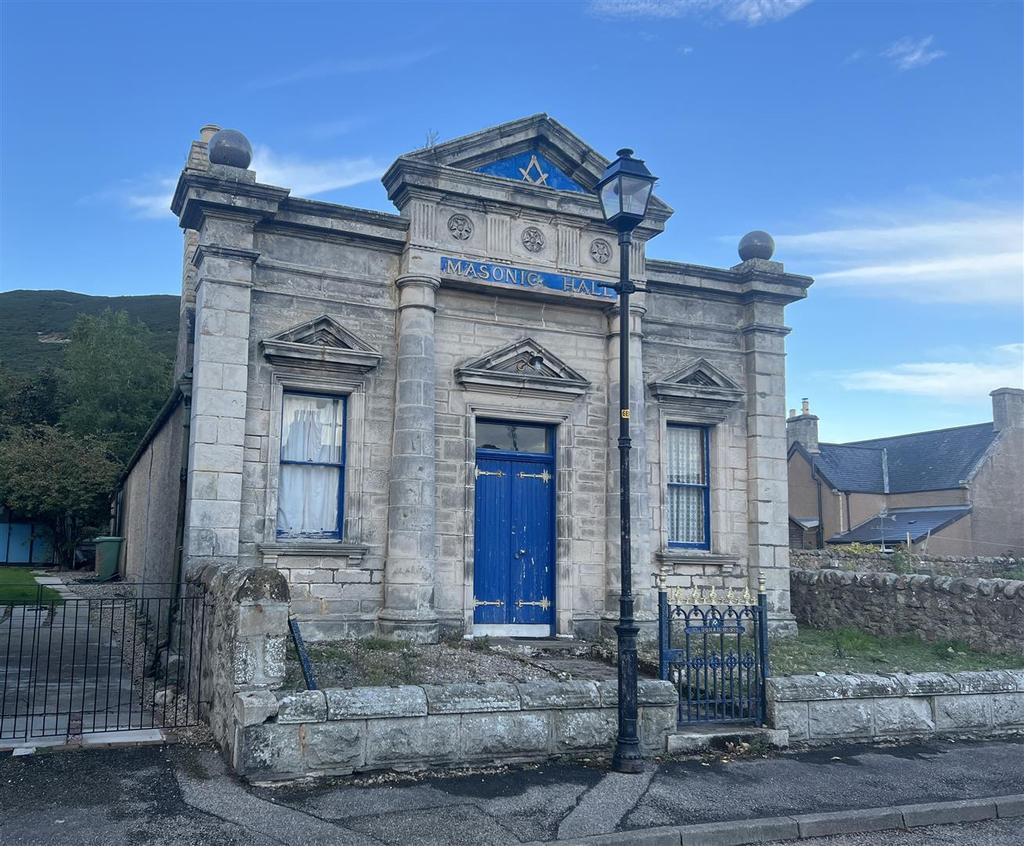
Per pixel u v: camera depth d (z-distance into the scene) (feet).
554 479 45.75
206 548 36.86
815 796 25.36
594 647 40.50
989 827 24.32
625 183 29.43
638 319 47.37
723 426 50.42
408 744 25.91
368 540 40.88
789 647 43.39
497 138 44.96
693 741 29.50
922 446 128.06
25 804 21.75
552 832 21.61
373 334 42.39
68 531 110.22
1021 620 41.27
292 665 32.48
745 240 52.31
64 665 40.29
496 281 43.86
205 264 38.47
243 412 38.34
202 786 23.44
